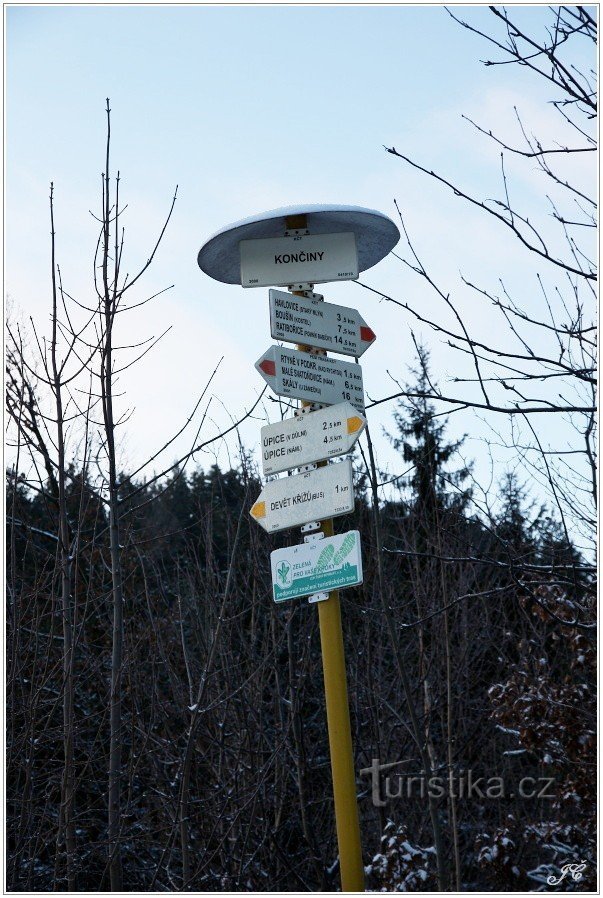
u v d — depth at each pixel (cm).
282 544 1020
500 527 844
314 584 465
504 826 1141
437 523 1113
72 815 663
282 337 483
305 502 477
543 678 1029
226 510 1073
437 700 1153
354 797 436
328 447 475
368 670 1056
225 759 885
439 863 839
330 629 456
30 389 665
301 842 1071
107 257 632
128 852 904
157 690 821
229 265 540
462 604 1155
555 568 526
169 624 1032
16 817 698
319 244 508
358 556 452
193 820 878
